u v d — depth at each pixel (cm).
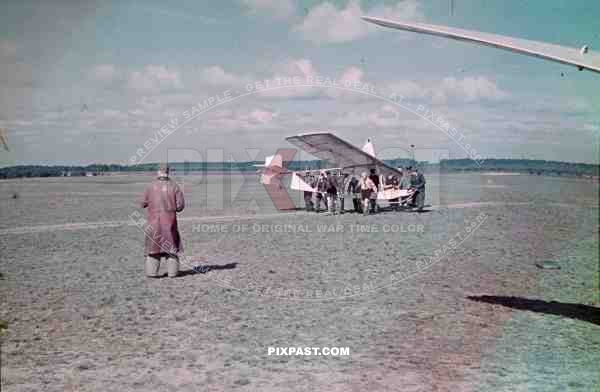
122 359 669
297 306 880
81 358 667
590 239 1472
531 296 940
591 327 788
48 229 1521
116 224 1625
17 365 645
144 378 623
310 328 778
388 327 773
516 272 1101
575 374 619
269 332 753
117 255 1223
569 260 1219
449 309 866
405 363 656
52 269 1095
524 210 2006
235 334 750
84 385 592
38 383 607
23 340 720
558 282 1038
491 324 780
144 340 723
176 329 772
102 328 766
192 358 671
